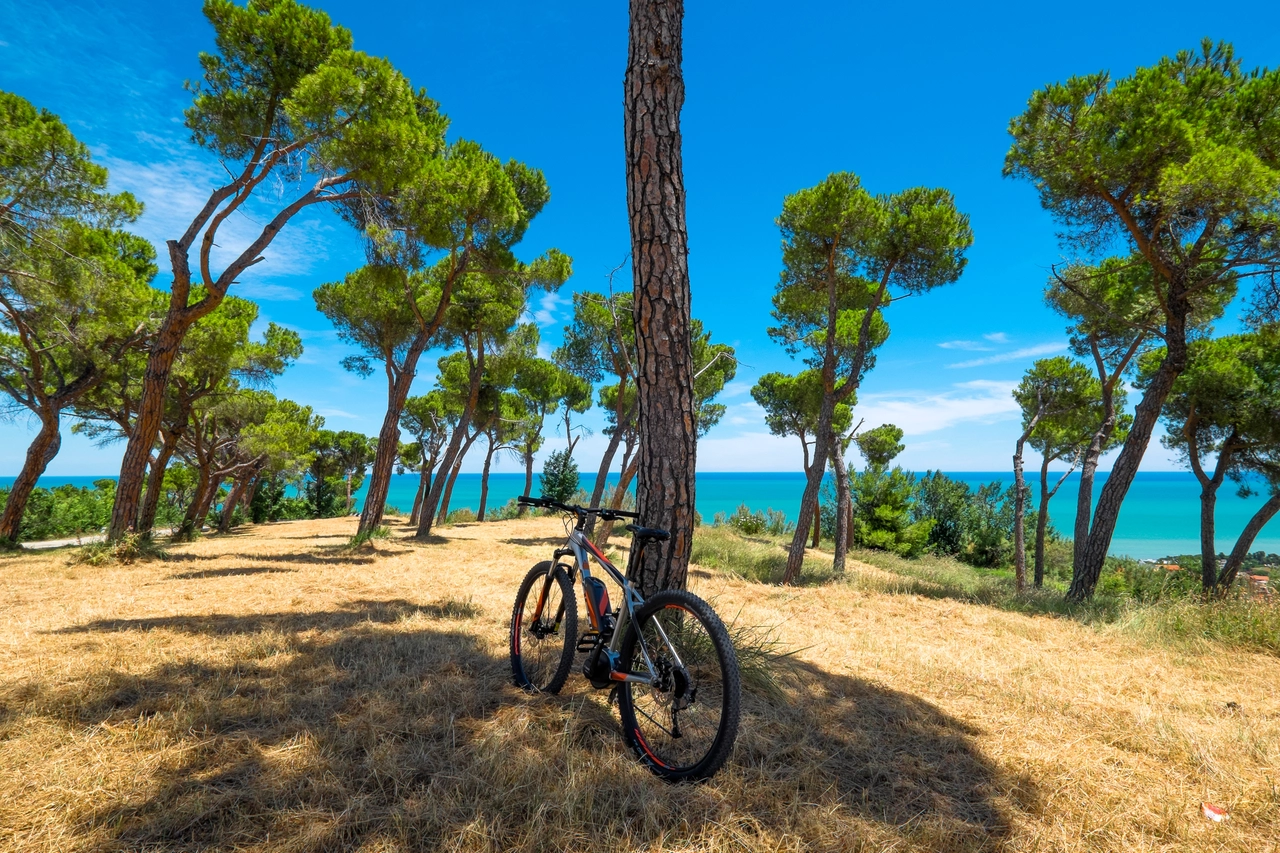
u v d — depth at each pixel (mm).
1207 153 7309
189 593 6242
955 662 4348
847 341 15086
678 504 3545
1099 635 5805
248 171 9953
